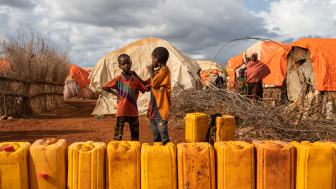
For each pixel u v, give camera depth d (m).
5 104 7.25
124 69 3.51
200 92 7.67
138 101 9.27
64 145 1.95
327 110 6.39
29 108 8.16
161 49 3.16
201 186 1.89
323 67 8.04
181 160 1.89
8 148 1.82
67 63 12.06
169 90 3.14
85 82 19.45
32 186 1.87
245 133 4.88
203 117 3.94
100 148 1.88
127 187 1.89
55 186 1.85
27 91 8.26
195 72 10.09
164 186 1.88
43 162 1.84
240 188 1.91
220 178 1.92
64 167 1.91
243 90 8.89
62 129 5.82
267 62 12.76
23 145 1.92
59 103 11.36
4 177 1.78
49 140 2.00
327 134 4.61
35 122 6.74
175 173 1.91
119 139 3.50
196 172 1.89
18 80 7.71
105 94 9.33
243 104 6.25
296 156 2.00
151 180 1.87
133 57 9.66
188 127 3.91
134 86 3.56
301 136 4.78
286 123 5.02
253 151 1.95
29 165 1.87
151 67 3.25
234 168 1.91
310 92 9.15
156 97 3.12
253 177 1.94
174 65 9.38
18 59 8.12
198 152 1.90
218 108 6.24
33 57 8.91
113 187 1.89
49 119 7.52
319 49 8.32
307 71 9.33
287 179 1.93
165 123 3.09
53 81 10.81
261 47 13.45
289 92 10.48
